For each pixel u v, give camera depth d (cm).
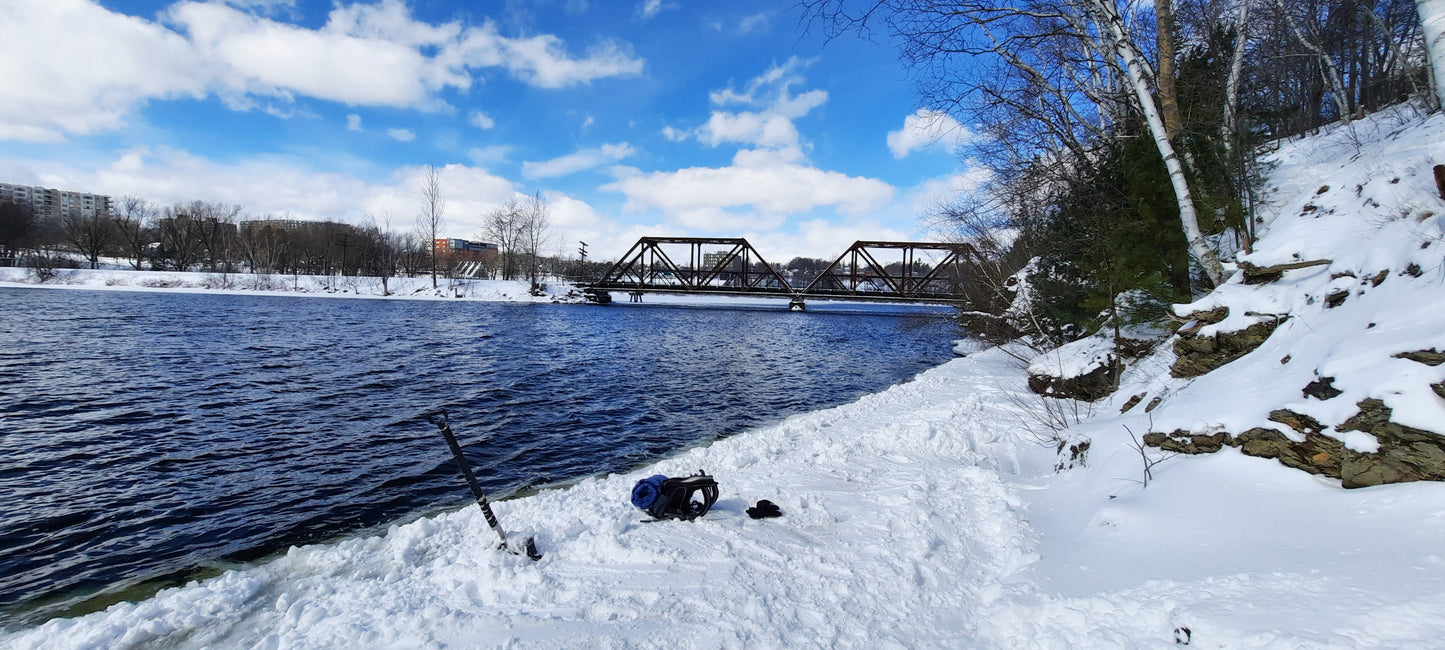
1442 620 240
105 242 7550
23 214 7456
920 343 3316
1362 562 299
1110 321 1123
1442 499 334
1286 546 337
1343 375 450
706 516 529
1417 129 957
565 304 6328
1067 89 1306
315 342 2475
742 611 363
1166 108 1023
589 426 1245
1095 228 1266
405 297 6269
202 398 1389
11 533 679
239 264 7994
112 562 615
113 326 2727
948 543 467
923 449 784
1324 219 732
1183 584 317
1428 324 434
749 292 6097
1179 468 496
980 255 2102
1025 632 322
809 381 1945
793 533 498
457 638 343
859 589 391
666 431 1224
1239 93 1392
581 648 326
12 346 2027
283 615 412
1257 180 1080
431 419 468
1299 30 1672
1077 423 838
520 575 416
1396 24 1620
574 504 595
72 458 948
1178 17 1259
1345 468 397
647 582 405
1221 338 715
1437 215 557
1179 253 1032
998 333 2131
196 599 431
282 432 1124
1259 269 744
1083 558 391
